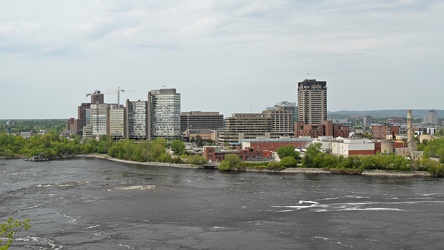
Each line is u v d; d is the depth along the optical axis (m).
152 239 173.00
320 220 198.38
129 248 162.75
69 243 168.00
